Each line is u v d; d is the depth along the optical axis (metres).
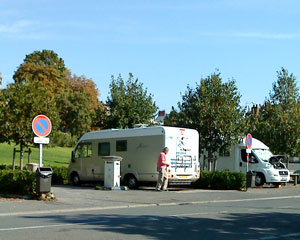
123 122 28.45
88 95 69.38
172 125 27.83
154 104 29.67
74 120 66.62
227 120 26.27
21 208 13.70
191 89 27.91
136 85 29.42
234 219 11.95
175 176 21.12
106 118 29.08
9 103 25.28
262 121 31.59
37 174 15.75
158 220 11.62
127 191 20.16
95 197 17.33
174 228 10.32
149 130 21.73
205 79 27.48
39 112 25.91
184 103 27.92
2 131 25.20
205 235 9.46
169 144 21.16
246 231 10.05
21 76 70.44
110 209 14.38
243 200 18.11
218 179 23.14
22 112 25.39
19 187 16.33
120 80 29.34
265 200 18.25
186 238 9.09
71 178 25.33
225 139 26.31
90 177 24.19
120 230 9.98
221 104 26.59
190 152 21.89
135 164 22.11
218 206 15.45
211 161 27.23
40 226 10.45
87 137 24.69
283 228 10.56
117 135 23.12
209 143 26.50
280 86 31.53
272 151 31.19
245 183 22.84
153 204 15.86
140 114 28.89
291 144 30.55
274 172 25.70
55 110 26.83
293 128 30.41
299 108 30.94
